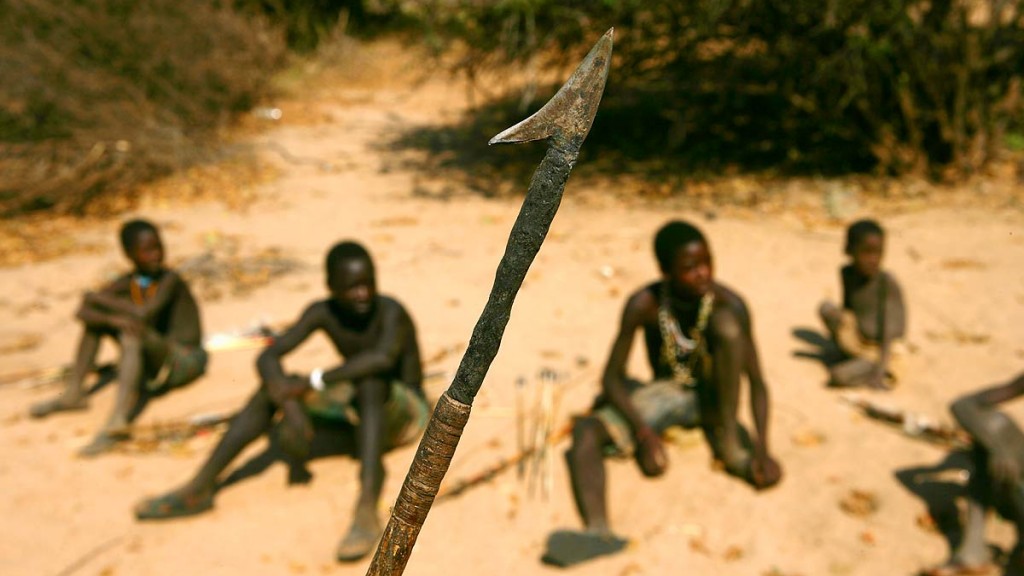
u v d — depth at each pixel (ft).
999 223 16.05
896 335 10.98
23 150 19.49
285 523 8.90
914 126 18.47
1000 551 8.18
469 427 10.37
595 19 19.19
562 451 9.88
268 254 16.11
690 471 9.41
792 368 11.42
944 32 17.84
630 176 19.74
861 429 10.03
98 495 9.41
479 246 16.19
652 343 9.98
